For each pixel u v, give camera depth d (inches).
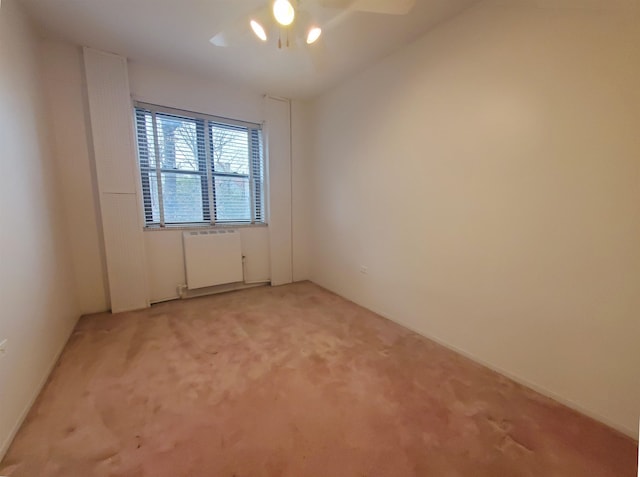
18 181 64.3
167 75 114.0
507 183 69.2
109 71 101.2
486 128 72.4
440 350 85.7
